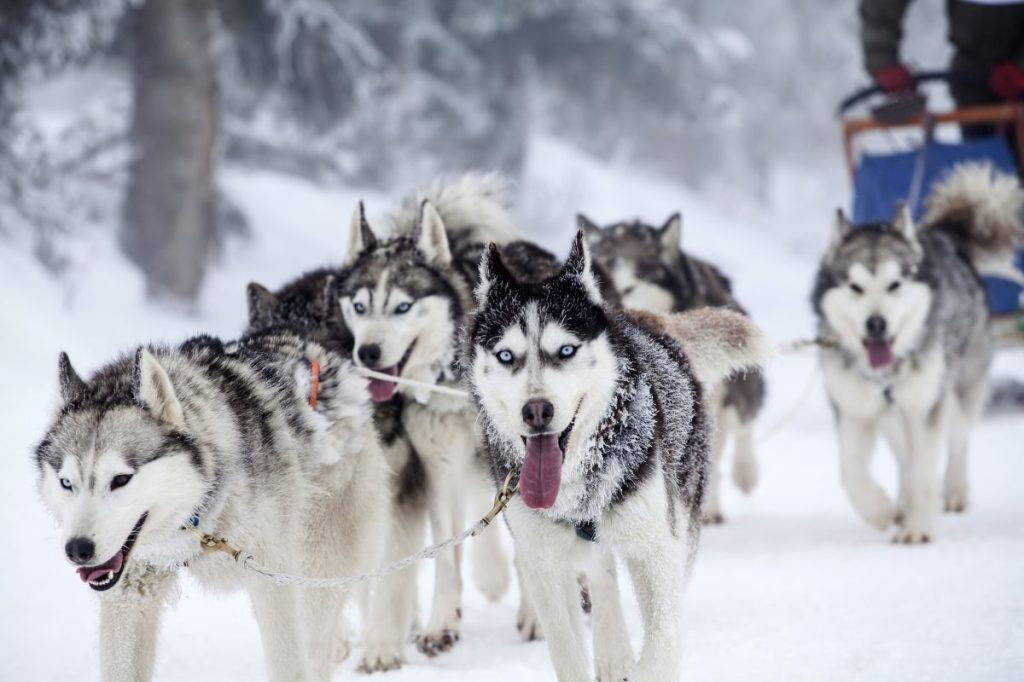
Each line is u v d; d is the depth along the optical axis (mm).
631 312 9812
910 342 13578
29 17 34375
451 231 12828
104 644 7773
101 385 7855
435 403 10758
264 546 8047
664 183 74875
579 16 55500
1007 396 20828
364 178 53562
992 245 16141
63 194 36125
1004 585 10344
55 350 26500
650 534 7711
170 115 36531
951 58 21406
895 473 17188
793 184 90312
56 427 7559
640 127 73125
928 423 13406
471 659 9820
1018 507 14312
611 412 7707
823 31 89438
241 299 39156
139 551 7625
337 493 8922
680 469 8414
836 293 14039
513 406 7699
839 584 11094
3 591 11750
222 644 10344
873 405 13672
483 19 55000
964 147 18969
